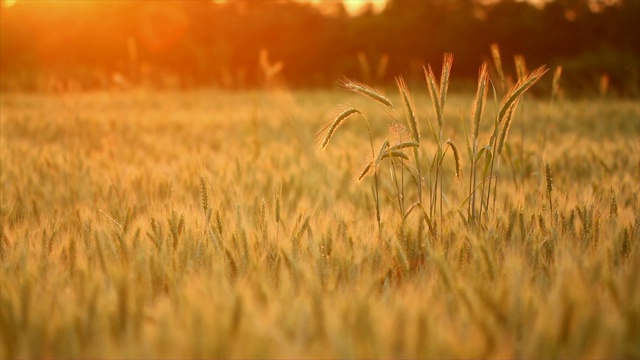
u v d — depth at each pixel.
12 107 18.98
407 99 4.26
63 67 30.88
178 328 2.31
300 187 6.14
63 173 6.80
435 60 45.50
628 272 2.82
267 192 6.06
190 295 2.59
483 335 2.25
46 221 4.26
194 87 33.84
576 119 15.27
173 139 12.31
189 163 7.53
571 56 42.59
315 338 2.26
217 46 41.34
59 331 2.31
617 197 5.07
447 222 4.18
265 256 3.37
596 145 8.81
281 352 2.16
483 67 4.31
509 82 6.27
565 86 25.39
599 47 39.25
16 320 2.43
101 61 41.62
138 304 2.54
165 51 40.78
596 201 4.80
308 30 51.19
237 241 3.54
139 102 22.09
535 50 44.34
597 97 20.50
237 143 11.73
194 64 39.31
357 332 2.27
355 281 3.01
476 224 4.06
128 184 6.21
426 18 46.94
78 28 41.59
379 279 3.08
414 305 2.51
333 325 2.26
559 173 6.69
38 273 3.10
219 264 3.22
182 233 3.69
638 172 6.83
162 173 6.86
